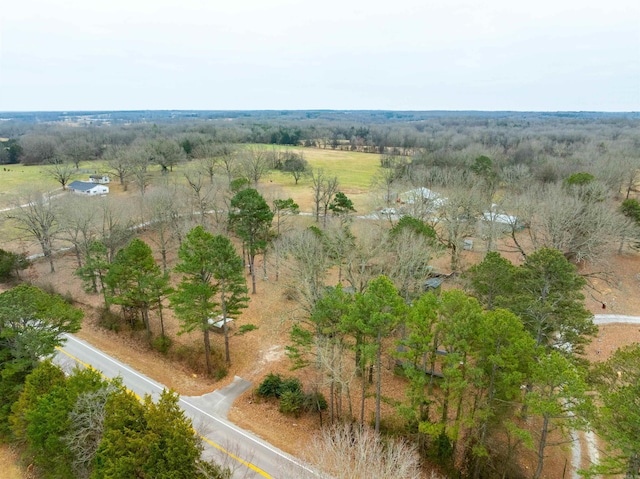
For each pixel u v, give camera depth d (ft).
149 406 75.72
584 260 175.94
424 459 86.74
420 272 120.16
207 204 210.38
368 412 99.40
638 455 61.72
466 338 77.20
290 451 88.69
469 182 205.57
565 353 89.92
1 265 164.66
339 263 122.52
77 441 76.79
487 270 102.06
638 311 148.05
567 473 86.02
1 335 92.12
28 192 201.16
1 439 93.66
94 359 122.72
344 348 100.27
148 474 64.49
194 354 122.31
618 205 206.90
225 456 85.56
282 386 104.78
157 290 122.72
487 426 80.74
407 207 182.09
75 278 173.06
